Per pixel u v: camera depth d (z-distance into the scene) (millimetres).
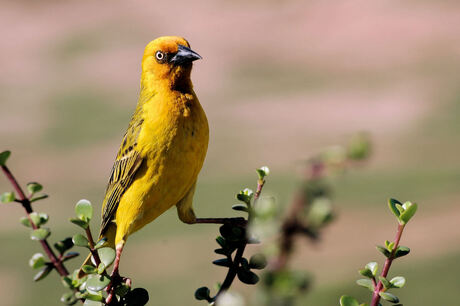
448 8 40281
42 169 22984
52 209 18922
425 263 12789
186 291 12992
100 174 22188
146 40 41812
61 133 27188
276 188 18141
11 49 41125
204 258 14664
